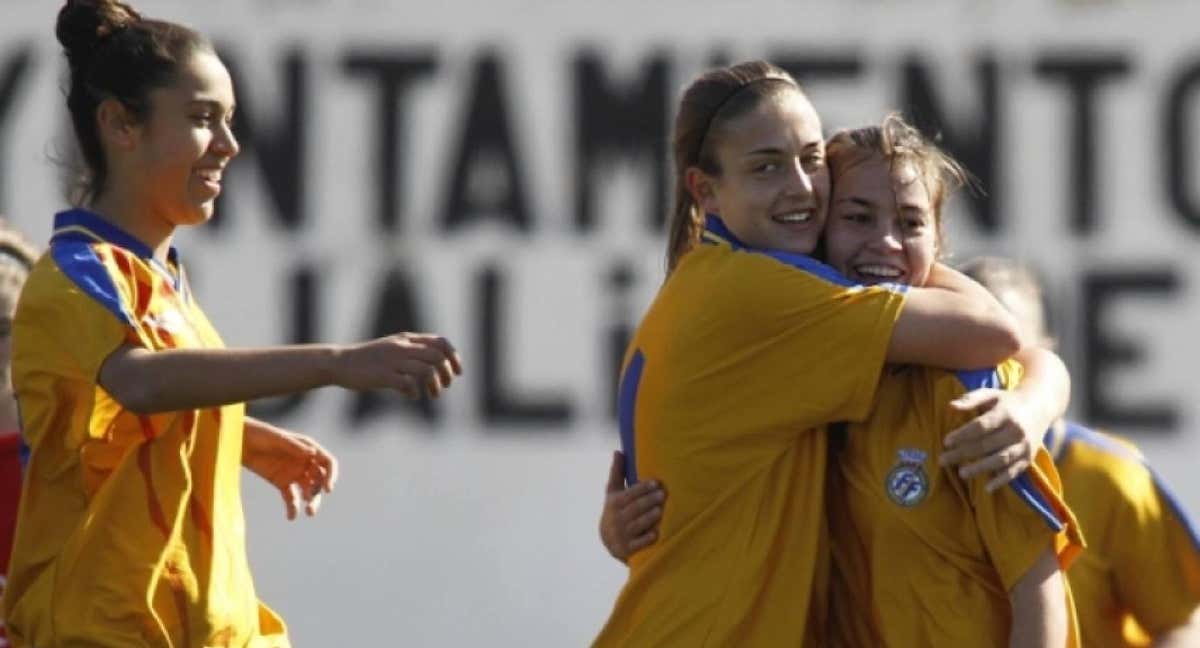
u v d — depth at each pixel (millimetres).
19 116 20203
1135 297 20438
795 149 10711
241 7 20516
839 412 10391
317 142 20469
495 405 20125
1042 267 20484
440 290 20375
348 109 20516
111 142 11258
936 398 10336
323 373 10258
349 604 19594
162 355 10477
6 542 13062
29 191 20141
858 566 10500
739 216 10797
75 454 10977
